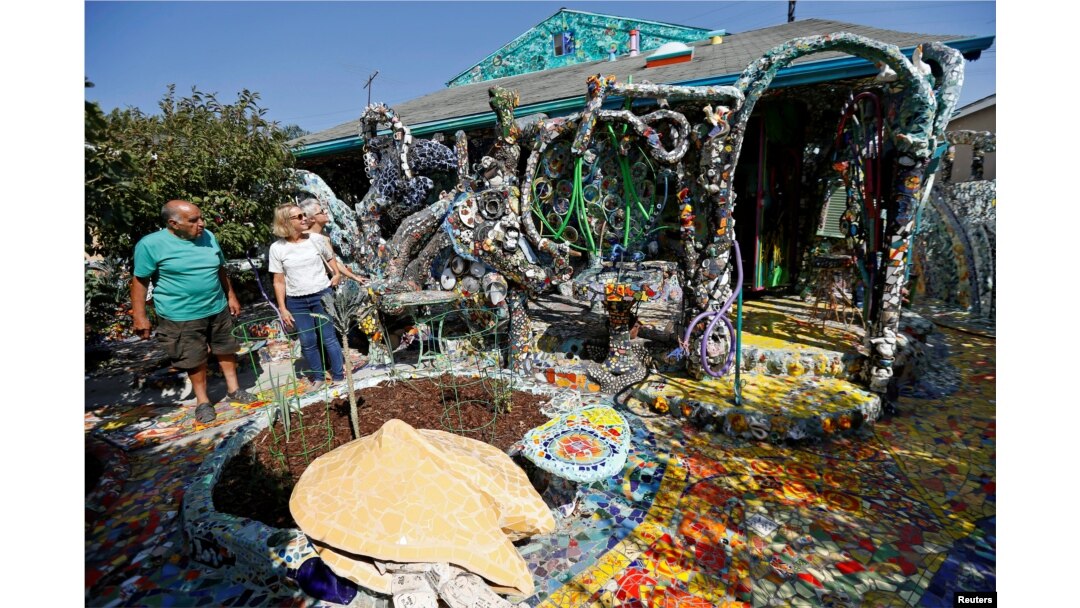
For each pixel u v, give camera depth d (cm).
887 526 270
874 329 419
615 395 424
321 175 883
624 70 754
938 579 233
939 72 384
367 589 223
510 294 445
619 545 259
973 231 726
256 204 562
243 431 344
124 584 236
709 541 261
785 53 329
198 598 227
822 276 527
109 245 489
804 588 229
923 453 340
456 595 192
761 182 592
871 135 401
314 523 218
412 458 230
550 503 281
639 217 410
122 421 425
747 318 534
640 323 546
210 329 438
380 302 498
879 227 399
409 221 507
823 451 345
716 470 325
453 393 408
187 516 257
